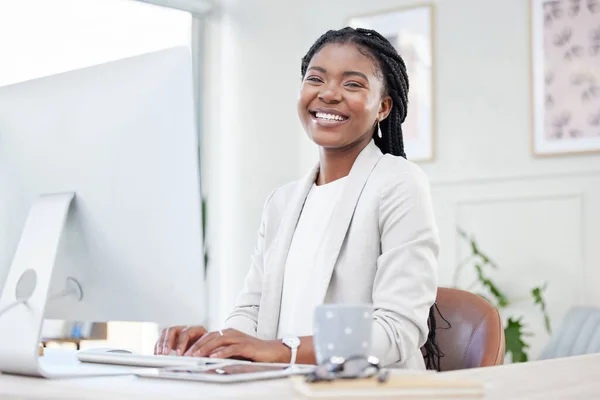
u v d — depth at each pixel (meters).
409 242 1.62
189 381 1.09
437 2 4.53
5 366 1.23
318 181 1.94
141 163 1.24
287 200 1.96
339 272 1.71
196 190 1.21
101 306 1.31
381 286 1.60
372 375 0.93
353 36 1.89
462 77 4.43
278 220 1.96
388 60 1.91
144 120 1.24
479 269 4.13
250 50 4.87
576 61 4.13
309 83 1.87
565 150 4.11
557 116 4.16
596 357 1.52
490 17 4.38
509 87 4.30
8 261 1.39
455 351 1.78
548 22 4.21
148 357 1.33
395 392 0.85
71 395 0.98
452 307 1.82
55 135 1.32
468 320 1.79
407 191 1.69
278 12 4.91
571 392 1.04
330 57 1.87
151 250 1.24
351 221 1.74
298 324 1.74
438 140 4.46
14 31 4.32
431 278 1.61
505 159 4.27
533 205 4.18
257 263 1.98
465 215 4.35
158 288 1.25
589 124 4.08
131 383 1.08
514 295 4.18
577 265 4.04
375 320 1.53
